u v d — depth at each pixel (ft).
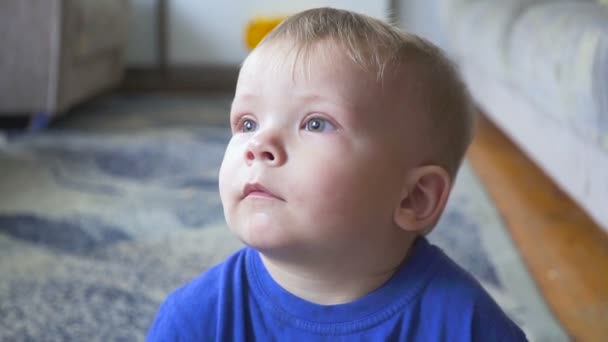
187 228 4.43
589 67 3.51
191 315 2.05
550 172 4.72
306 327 1.94
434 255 2.02
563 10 4.72
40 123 7.29
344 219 1.76
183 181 5.55
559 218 4.91
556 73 4.03
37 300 3.36
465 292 1.95
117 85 9.96
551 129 4.62
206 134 7.35
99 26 8.00
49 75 7.02
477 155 6.81
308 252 1.79
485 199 5.19
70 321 3.17
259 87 1.83
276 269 1.96
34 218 4.52
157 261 3.88
